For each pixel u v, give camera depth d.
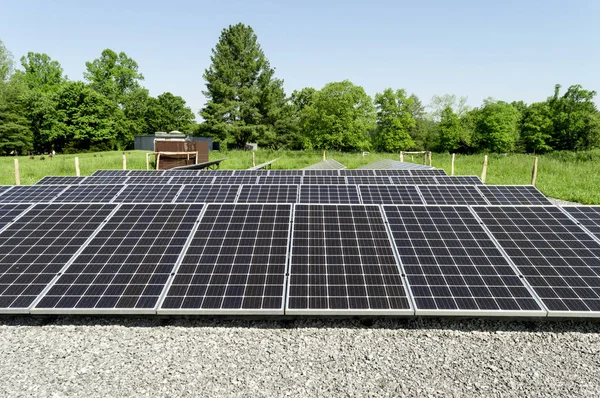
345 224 7.71
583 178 25.55
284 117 73.50
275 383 4.71
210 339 5.69
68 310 5.77
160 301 5.89
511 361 5.17
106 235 7.42
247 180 18.61
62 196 13.81
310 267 6.53
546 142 70.25
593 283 6.16
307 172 20.88
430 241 7.20
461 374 4.90
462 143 76.88
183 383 4.73
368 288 6.11
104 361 5.17
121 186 14.70
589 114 64.81
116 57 96.62
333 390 4.59
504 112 68.94
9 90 71.88
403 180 18.06
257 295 5.99
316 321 6.15
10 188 13.95
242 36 68.50
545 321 6.06
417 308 5.72
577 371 4.95
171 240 7.24
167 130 101.44
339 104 71.81
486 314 5.66
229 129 64.44
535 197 13.81
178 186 14.77
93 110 79.62
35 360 5.19
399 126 78.69
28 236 7.41
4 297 5.95
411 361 5.16
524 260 6.68
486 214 8.06
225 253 6.88
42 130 76.38
